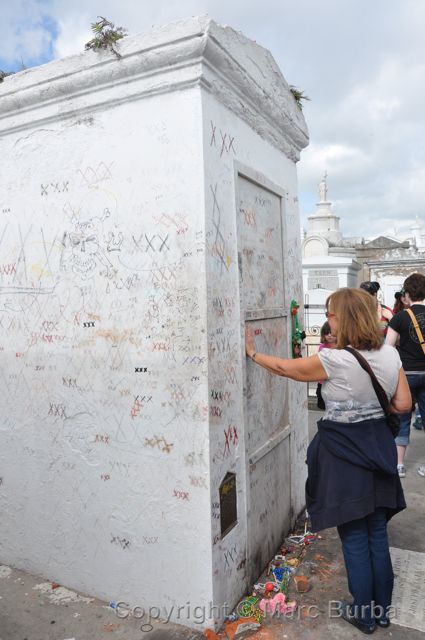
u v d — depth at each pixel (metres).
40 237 2.95
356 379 2.30
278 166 3.43
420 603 2.71
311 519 2.42
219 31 2.40
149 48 2.43
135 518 2.63
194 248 2.40
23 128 2.99
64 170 2.84
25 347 3.03
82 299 2.79
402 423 4.43
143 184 2.55
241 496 2.71
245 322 2.79
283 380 3.41
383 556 2.46
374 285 5.70
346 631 2.50
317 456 2.46
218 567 2.46
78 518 2.84
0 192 3.12
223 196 2.58
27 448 3.04
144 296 2.56
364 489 2.30
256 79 2.89
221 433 2.51
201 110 2.38
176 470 2.48
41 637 2.46
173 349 2.47
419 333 4.09
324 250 16.08
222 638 2.42
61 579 2.92
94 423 2.76
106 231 2.69
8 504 3.14
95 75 2.62
